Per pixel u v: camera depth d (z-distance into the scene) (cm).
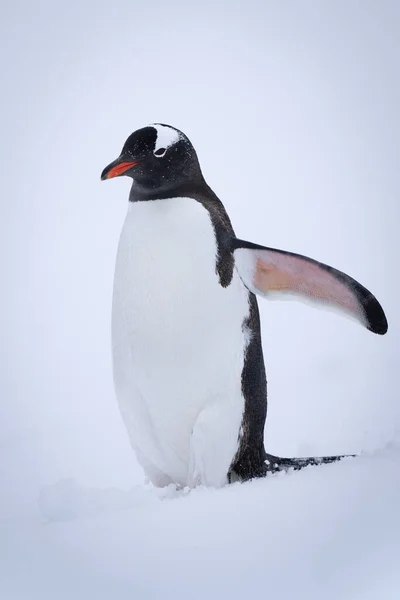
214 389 1717
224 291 1725
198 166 1825
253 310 1786
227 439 1738
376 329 1711
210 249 1722
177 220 1728
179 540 1352
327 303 1772
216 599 1170
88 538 1405
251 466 1800
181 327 1700
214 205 1800
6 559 1356
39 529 1516
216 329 1709
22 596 1223
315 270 1736
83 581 1252
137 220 1762
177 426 1748
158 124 1797
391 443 1852
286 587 1193
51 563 1321
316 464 1892
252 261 1764
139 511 1515
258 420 1798
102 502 1598
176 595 1186
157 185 1758
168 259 1708
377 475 1585
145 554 1312
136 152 1756
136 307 1728
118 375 1780
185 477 1823
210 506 1494
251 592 1183
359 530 1347
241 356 1742
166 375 1716
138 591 1205
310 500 1479
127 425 1817
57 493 1587
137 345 1731
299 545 1308
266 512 1437
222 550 1306
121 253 1769
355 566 1242
